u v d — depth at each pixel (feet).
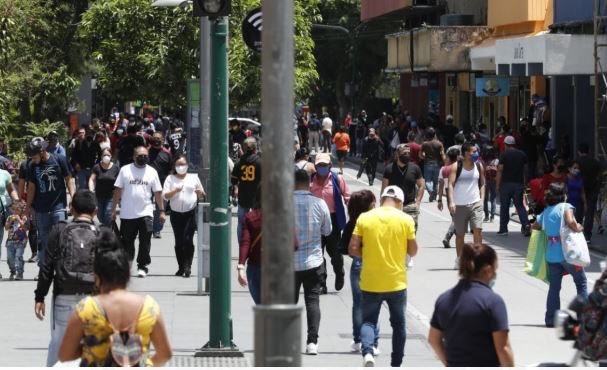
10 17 131.64
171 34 130.21
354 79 336.90
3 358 57.88
